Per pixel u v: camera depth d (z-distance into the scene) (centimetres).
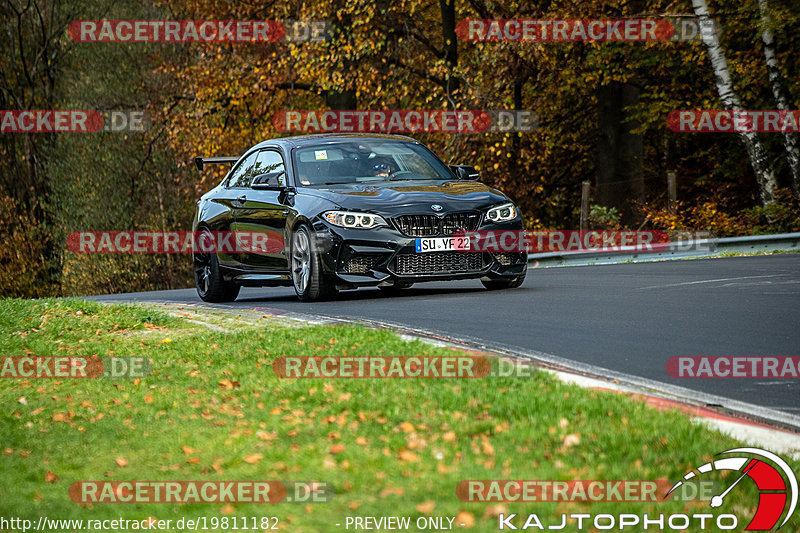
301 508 1273
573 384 1888
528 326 2752
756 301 3077
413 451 1468
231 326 3023
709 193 9088
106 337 2941
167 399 1961
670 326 2655
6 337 2986
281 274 3822
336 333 2578
